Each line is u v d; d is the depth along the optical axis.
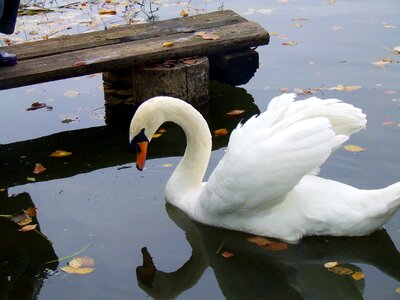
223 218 2.73
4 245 2.77
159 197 3.01
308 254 2.61
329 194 2.56
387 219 2.55
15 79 3.58
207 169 3.20
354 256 2.60
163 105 2.87
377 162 3.10
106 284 2.52
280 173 2.49
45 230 2.83
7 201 3.05
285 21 4.75
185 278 2.54
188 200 2.88
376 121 3.44
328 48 4.30
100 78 4.27
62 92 4.08
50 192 3.10
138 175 3.20
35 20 5.15
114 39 4.04
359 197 2.53
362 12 4.83
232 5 5.13
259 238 2.67
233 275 2.55
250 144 2.54
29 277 2.58
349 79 3.90
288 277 2.53
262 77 4.04
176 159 3.33
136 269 2.58
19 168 3.32
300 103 2.61
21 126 3.71
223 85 4.11
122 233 2.78
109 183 3.15
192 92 3.84
